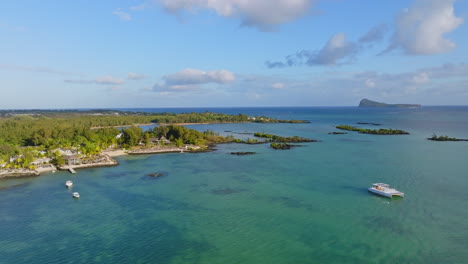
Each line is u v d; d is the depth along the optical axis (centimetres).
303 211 6644
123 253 4966
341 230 5706
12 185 8875
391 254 4838
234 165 11444
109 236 5550
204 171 10481
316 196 7638
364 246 5103
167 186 8638
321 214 6475
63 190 8350
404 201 7181
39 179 9544
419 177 9262
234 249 5053
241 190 8206
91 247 5159
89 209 6881
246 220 6212
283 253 4912
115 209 6869
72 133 16812
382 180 8988
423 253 4850
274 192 7988
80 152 12825
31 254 4944
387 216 6309
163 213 6619
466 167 10569
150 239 5428
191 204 7150
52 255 4909
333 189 8200
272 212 6619
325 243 5225
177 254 4922
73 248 5131
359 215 6394
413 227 5784
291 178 9381
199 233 5647
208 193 7969
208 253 4938
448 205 6888
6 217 6438
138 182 9100
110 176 9869
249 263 4638
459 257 4728
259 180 9200
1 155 11288
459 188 8112
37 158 11994
